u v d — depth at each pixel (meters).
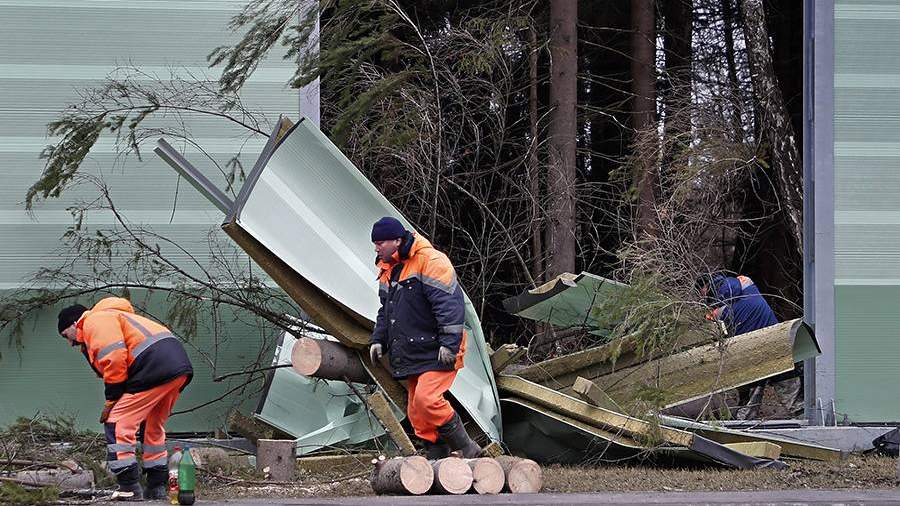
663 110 34.38
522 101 33.94
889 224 25.16
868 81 25.30
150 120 23.92
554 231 29.69
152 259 23.48
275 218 20.22
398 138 24.95
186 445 21.55
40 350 23.38
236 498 17.41
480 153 30.72
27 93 23.77
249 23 24.28
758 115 33.66
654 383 21.58
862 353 24.94
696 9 37.88
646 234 23.94
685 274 22.17
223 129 24.17
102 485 18.45
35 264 23.39
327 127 28.08
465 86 29.39
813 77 25.34
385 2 26.02
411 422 18.95
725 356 21.30
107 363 15.94
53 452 19.88
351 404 22.00
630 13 36.97
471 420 20.80
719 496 17.22
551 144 31.05
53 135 23.42
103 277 23.47
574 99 31.27
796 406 26.39
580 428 20.52
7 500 16.11
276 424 21.91
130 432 16.42
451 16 33.75
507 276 31.06
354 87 27.41
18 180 23.59
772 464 20.27
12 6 23.84
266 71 24.39
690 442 19.88
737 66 37.06
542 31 33.38
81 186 23.59
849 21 25.30
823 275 24.95
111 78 23.97
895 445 22.67
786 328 21.17
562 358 22.09
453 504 16.20
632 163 29.95
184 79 24.09
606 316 21.45
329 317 20.52
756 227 34.22
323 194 21.09
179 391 16.89
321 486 18.78
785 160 32.62
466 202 30.08
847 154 25.17
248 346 23.67
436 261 18.41
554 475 19.59
